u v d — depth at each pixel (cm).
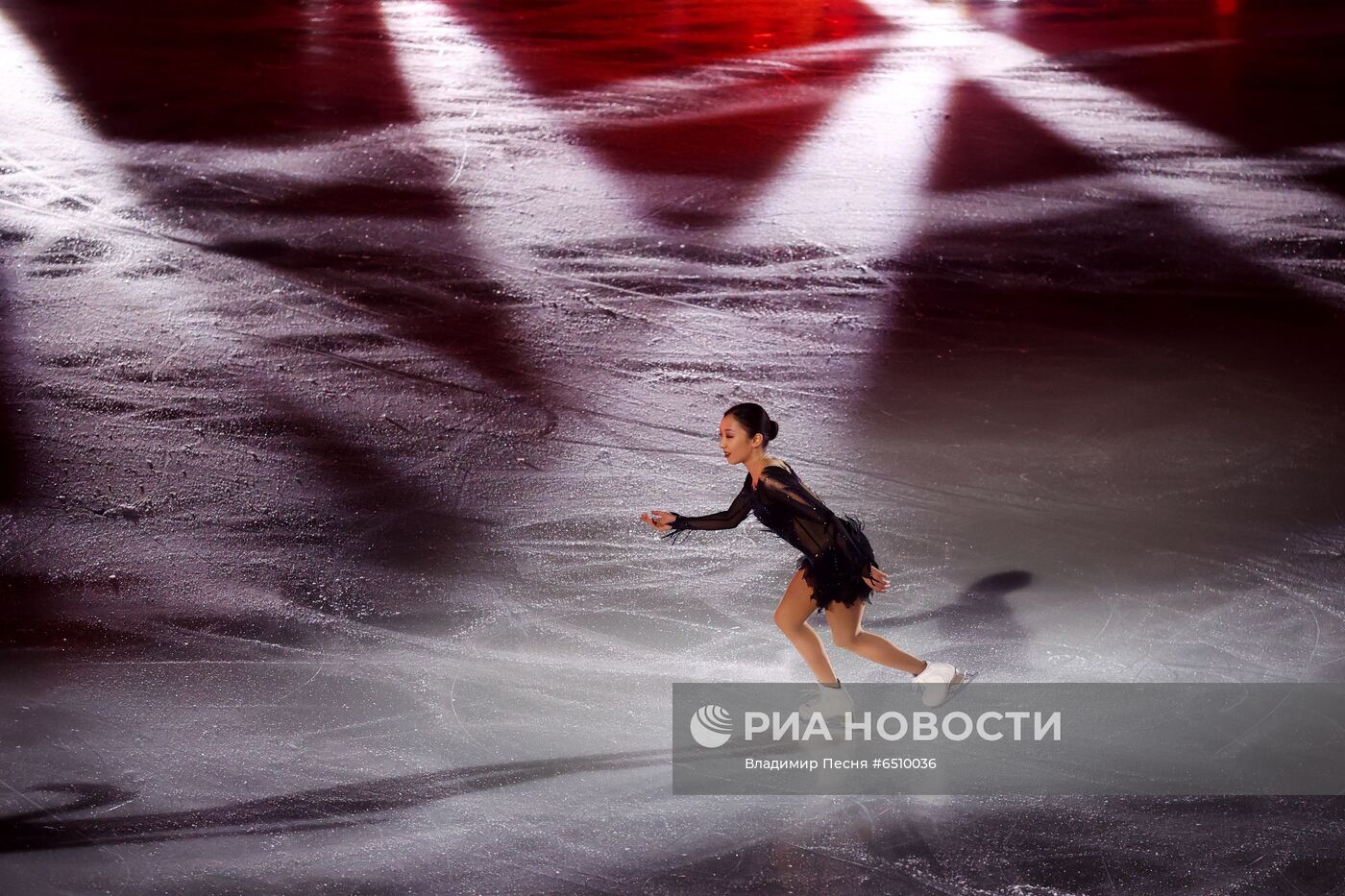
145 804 1023
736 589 1337
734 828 1009
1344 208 2456
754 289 2098
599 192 2484
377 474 1555
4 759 1070
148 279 2078
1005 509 1489
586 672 1203
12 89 2981
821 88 3181
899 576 1359
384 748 1095
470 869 960
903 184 2555
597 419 1700
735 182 2547
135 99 2958
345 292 2056
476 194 2466
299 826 1003
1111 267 2192
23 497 1482
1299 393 1773
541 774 1067
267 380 1780
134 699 1153
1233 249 2272
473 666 1210
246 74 3178
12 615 1275
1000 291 2100
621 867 966
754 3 4141
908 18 3956
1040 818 1020
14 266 2100
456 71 3262
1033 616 1294
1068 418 1705
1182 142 2828
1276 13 4028
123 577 1344
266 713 1138
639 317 1995
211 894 930
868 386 1791
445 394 1756
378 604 1307
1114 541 1427
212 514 1465
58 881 939
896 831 1007
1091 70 3394
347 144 2709
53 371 1778
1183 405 1738
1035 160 2705
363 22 3747
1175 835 1000
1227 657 1226
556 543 1422
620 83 3200
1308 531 1443
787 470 1057
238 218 2330
